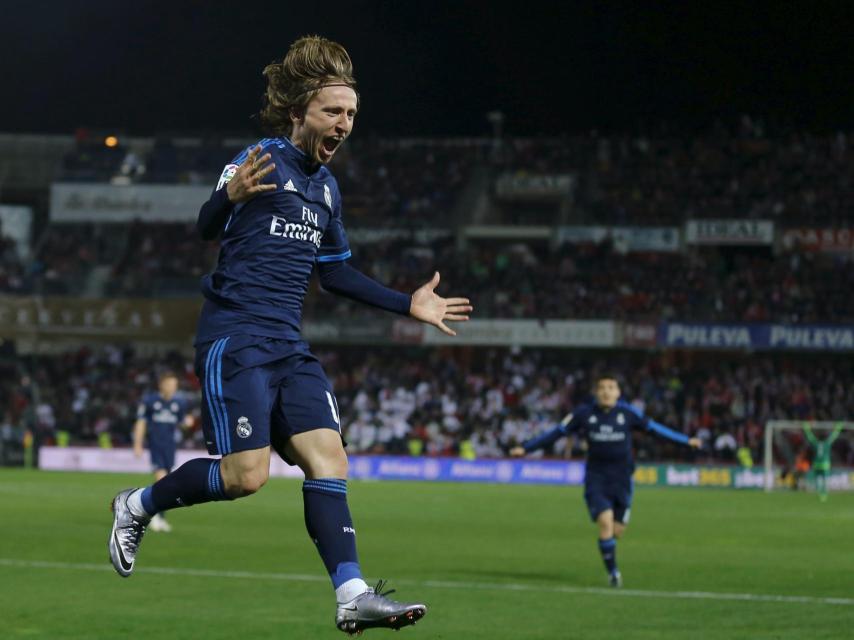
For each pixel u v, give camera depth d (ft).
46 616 35.06
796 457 147.54
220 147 189.88
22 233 193.16
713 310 161.89
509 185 186.39
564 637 32.50
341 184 192.44
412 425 158.40
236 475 19.29
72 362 171.22
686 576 49.47
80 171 183.83
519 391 161.38
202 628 33.14
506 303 162.71
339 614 18.67
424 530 73.41
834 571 52.08
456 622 35.27
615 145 195.42
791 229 168.86
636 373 161.48
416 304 21.34
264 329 19.51
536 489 128.77
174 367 169.89
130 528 20.29
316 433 19.58
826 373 160.04
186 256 177.27
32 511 81.97
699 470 143.43
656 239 172.96
